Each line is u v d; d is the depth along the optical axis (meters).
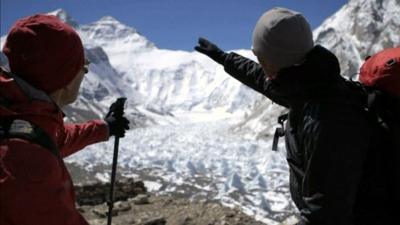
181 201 11.48
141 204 11.38
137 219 9.76
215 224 9.23
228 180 24.00
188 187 24.55
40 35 2.26
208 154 39.22
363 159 2.56
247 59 3.62
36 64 2.25
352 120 2.54
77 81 2.49
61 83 2.34
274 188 23.69
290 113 2.77
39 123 2.19
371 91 2.67
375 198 2.63
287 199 20.86
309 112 2.58
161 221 9.49
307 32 2.69
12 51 2.28
